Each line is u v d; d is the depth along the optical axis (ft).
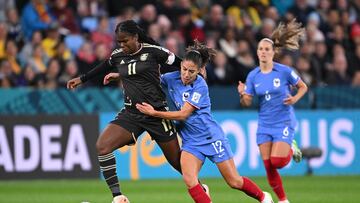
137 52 92.89
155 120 93.40
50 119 157.38
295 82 108.68
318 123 171.73
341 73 190.90
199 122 89.81
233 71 178.09
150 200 119.24
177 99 91.76
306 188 139.33
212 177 165.17
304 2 205.87
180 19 189.57
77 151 158.51
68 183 151.12
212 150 90.02
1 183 151.94
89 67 168.14
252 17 204.13
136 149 161.99
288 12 204.74
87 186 144.66
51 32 175.73
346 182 152.15
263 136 108.58
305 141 170.50
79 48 175.22
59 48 168.35
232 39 186.70
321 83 185.88
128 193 131.44
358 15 219.61
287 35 109.29
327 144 172.35
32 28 179.83
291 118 108.68
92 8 191.83
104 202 117.08
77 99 160.56
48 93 159.33
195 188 88.74
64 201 118.52
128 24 91.56
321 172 172.24
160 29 179.42
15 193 132.26
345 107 176.04
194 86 90.07
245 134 166.91
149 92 93.20
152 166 163.02
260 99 109.60
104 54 170.40
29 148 156.46
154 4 194.08
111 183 93.30
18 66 170.81
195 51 89.10
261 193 92.53
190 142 90.38
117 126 93.45
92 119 159.43
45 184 149.38
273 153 106.52
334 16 207.72
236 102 170.09
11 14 178.09
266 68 108.99
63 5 184.85
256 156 167.43
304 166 171.63
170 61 93.91
